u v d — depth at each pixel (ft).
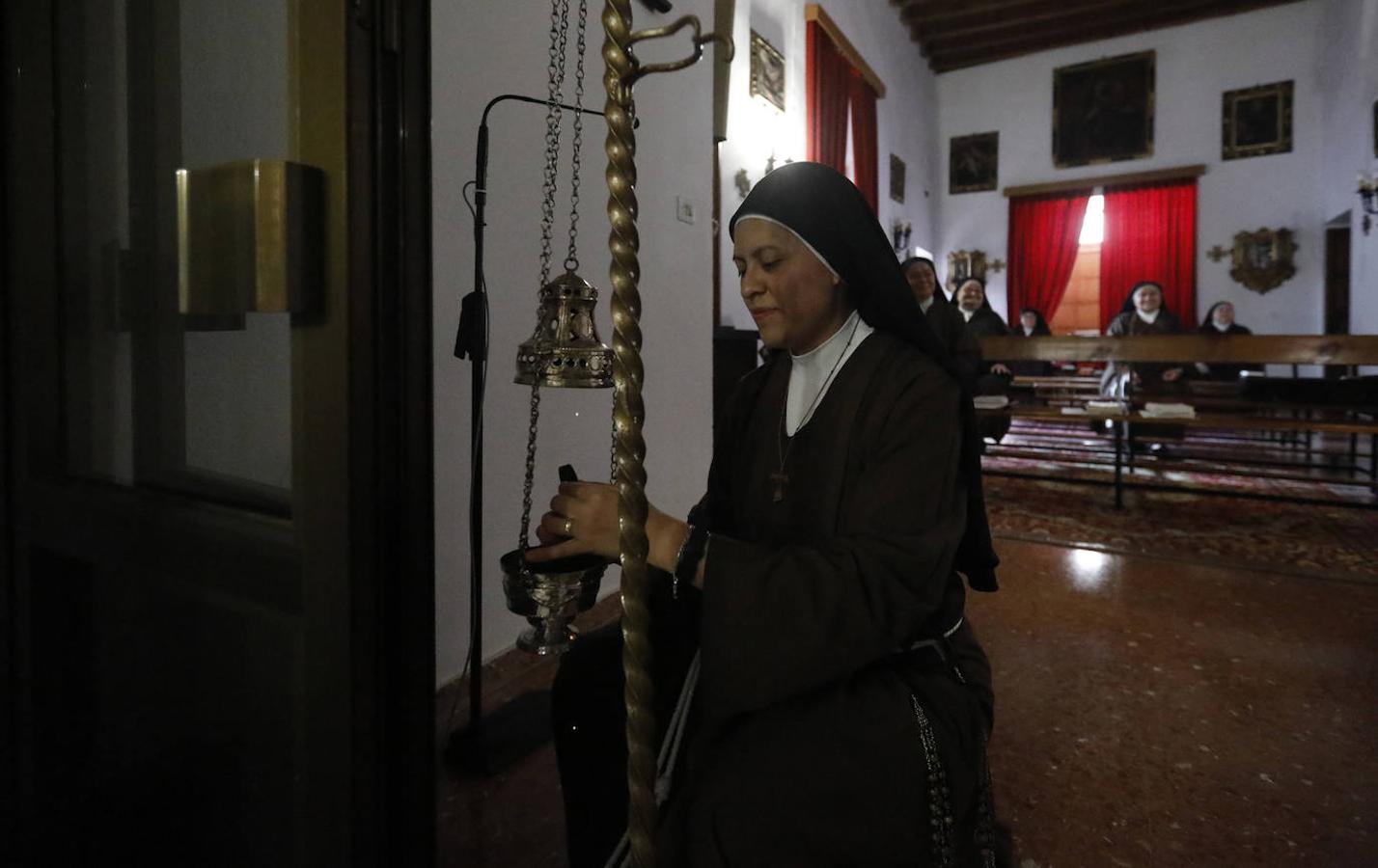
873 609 2.45
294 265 2.04
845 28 25.46
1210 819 4.83
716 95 14.34
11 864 3.40
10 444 3.30
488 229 6.90
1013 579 9.96
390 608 2.26
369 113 2.11
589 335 4.04
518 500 7.42
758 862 2.52
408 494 2.27
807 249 2.96
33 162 3.13
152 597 2.87
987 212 37.83
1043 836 4.67
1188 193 33.99
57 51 3.12
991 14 32.22
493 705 6.34
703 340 10.34
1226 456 19.40
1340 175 29.04
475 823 4.77
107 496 3.00
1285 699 6.48
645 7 8.88
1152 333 21.47
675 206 9.69
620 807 3.48
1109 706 6.40
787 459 3.12
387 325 2.18
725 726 2.77
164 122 2.88
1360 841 4.60
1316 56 31.35
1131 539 11.81
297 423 2.23
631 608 2.18
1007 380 16.88
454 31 6.52
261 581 2.48
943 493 2.71
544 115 7.42
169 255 2.89
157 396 2.93
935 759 2.66
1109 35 34.37
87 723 3.22
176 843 2.95
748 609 2.48
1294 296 32.22
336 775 2.26
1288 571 10.08
